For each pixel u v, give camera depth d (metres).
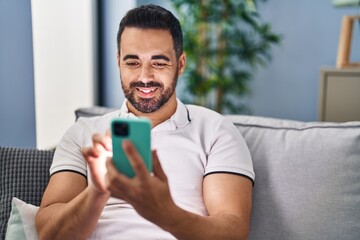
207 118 1.19
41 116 2.06
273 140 1.24
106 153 0.80
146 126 0.73
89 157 0.80
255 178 1.19
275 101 3.19
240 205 1.00
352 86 2.17
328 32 2.99
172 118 1.17
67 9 2.29
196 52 3.01
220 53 3.06
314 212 1.12
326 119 2.25
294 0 3.02
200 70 3.07
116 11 2.61
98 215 0.91
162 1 3.09
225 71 3.20
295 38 3.07
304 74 3.10
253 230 1.15
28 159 1.27
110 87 2.70
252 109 3.24
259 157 1.22
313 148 1.20
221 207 0.99
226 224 0.92
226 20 2.97
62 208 0.97
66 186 1.09
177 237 0.84
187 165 1.11
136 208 0.74
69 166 1.14
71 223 0.92
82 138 1.20
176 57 1.12
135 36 1.09
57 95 2.21
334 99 2.22
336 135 1.21
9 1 1.65
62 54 2.25
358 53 2.86
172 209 0.77
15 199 1.13
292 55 3.09
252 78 3.20
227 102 3.15
